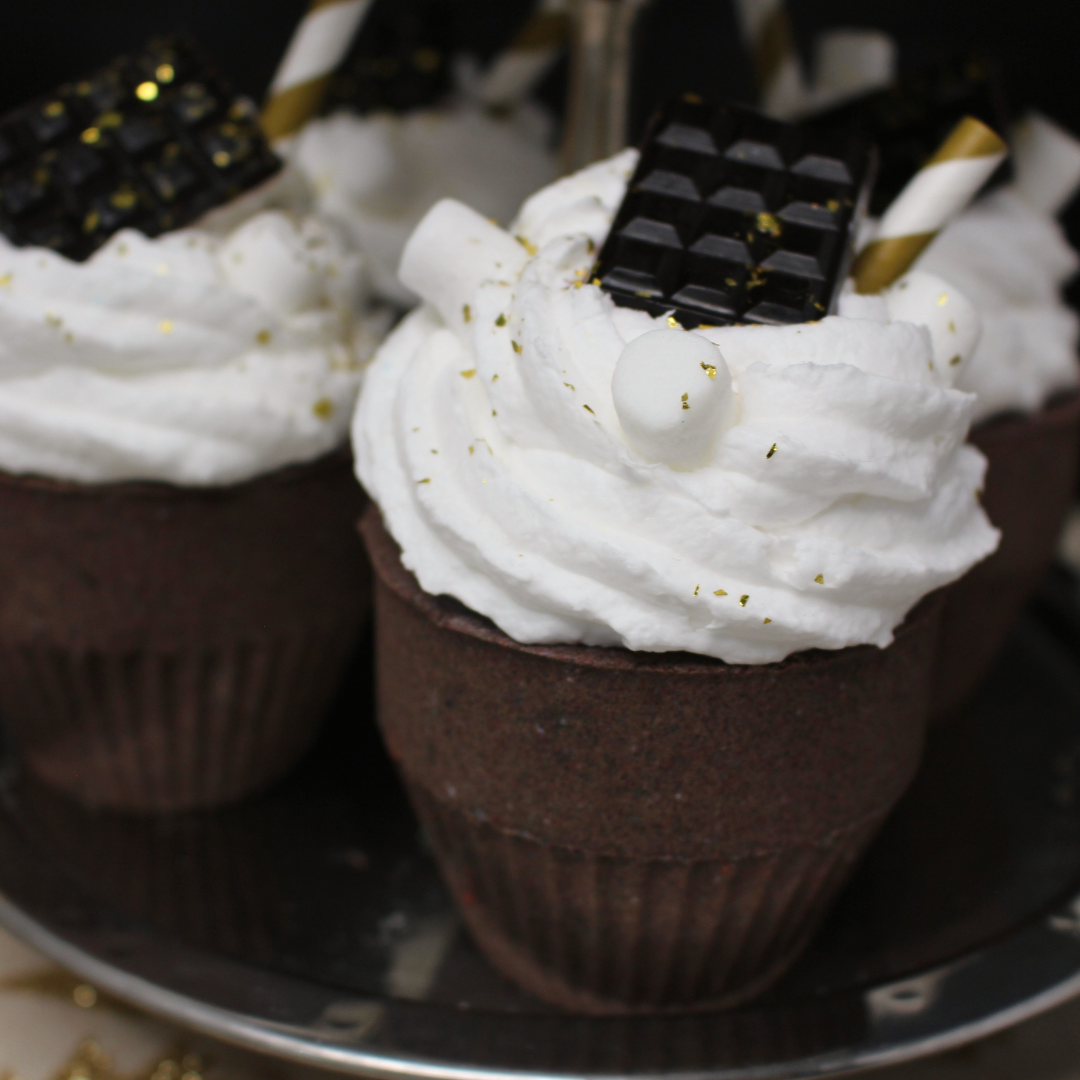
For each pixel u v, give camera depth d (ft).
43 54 1.48
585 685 0.90
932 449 0.91
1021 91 1.41
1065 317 1.15
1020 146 1.16
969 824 1.10
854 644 0.89
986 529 0.94
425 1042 0.93
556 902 0.96
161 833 1.10
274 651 1.07
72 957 0.97
